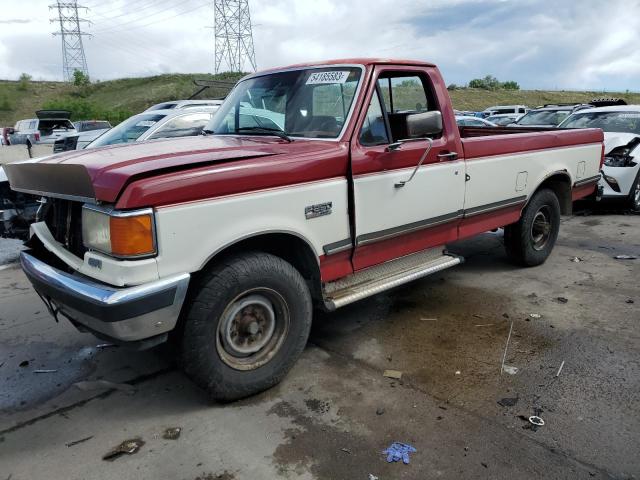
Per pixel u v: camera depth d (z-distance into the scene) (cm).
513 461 265
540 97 5084
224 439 288
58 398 336
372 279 407
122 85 5847
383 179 376
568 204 596
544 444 278
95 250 287
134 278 265
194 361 297
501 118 2164
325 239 347
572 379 341
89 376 362
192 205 278
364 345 397
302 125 382
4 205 600
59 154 369
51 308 339
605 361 364
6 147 1498
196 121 775
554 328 419
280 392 334
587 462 264
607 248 651
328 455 273
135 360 384
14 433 300
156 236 269
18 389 347
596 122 923
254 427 299
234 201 294
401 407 314
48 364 380
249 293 311
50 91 5741
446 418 302
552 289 507
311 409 315
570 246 663
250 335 317
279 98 407
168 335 312
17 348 405
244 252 315
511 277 544
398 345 396
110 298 259
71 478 262
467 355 378
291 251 352
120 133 768
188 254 279
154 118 775
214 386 307
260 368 323
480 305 470
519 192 511
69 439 293
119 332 269
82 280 283
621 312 448
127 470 266
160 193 267
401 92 411
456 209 446
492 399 320
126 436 294
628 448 273
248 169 299
